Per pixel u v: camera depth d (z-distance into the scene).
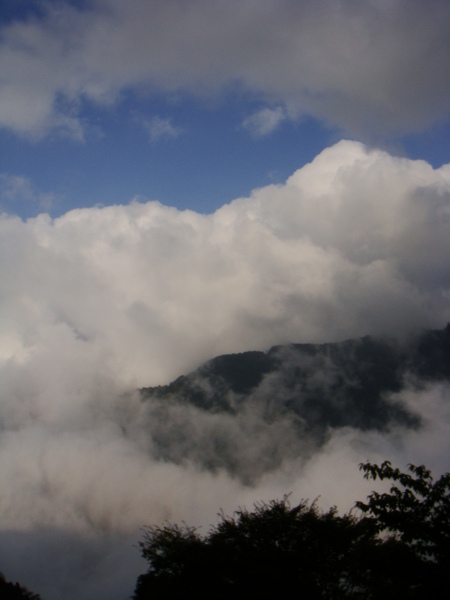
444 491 11.19
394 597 11.15
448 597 10.36
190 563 15.73
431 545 11.09
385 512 11.38
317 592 15.10
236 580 15.29
